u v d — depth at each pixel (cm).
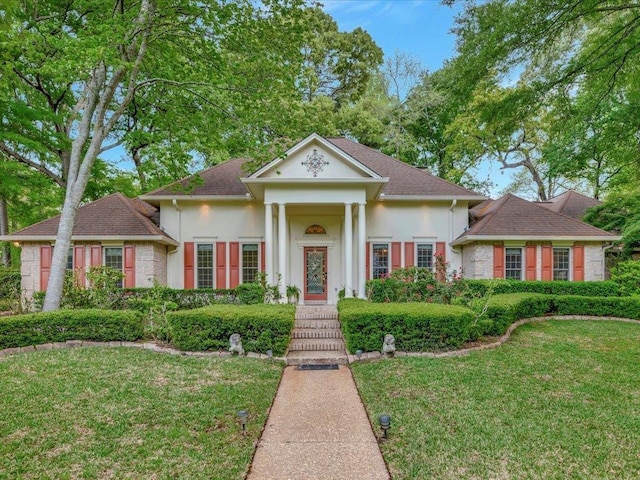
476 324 983
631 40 705
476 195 1688
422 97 3088
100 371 746
